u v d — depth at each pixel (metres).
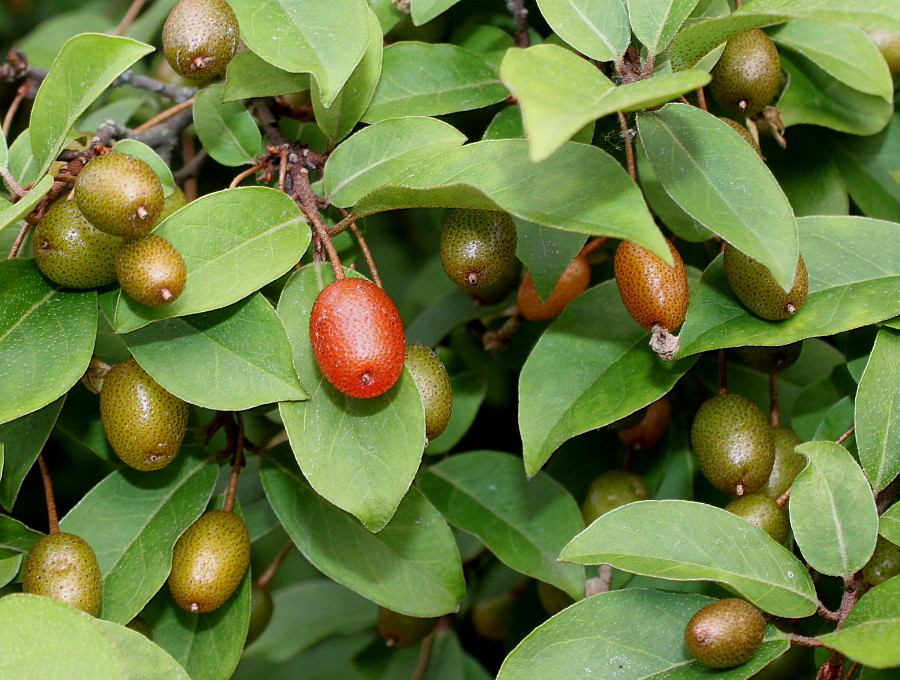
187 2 0.25
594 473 0.30
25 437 0.26
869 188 0.30
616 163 0.23
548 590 0.30
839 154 0.30
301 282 0.25
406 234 0.42
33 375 0.24
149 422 0.24
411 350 0.25
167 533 0.26
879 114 0.29
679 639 0.24
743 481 0.25
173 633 0.26
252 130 0.27
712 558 0.24
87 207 0.23
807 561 0.24
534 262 0.25
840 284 0.25
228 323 0.24
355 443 0.24
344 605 0.41
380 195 0.24
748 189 0.24
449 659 0.37
